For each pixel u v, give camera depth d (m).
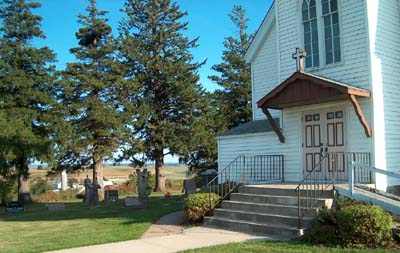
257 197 13.69
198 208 14.05
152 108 40.19
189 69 42.00
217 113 44.94
